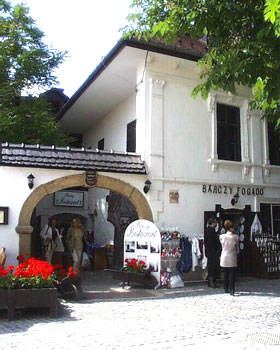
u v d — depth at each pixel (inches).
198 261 474.0
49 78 664.4
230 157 564.1
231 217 555.8
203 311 323.6
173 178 503.5
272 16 212.2
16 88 628.7
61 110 709.3
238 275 542.0
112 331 259.0
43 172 438.3
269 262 524.1
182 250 463.5
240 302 363.6
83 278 508.1
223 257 410.3
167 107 514.9
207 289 435.2
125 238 464.4
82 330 260.2
